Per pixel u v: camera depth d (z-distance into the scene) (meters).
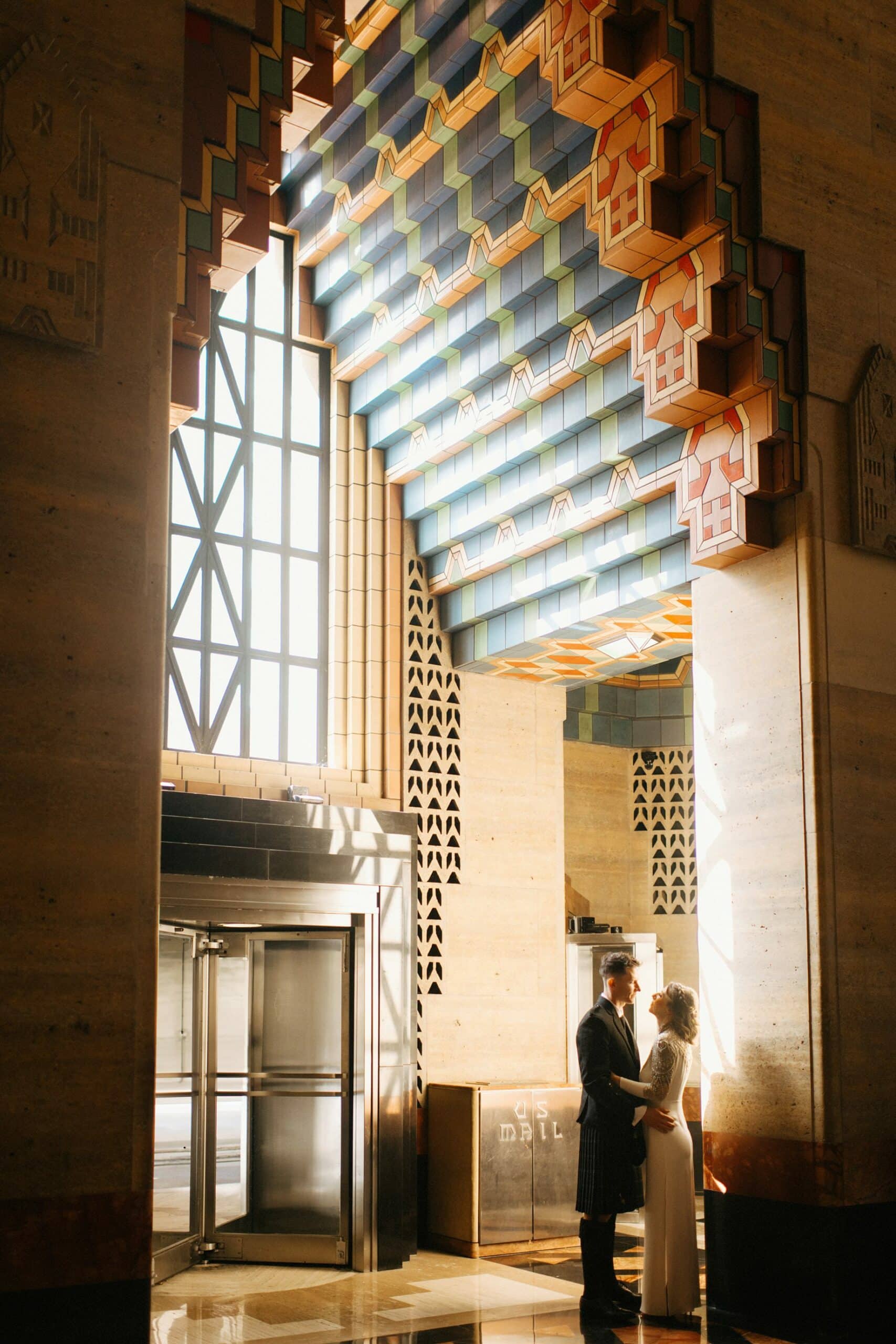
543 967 9.84
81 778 4.72
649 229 6.58
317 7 5.96
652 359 6.98
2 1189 4.34
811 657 6.56
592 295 7.46
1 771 4.57
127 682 4.87
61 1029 4.53
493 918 9.62
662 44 6.41
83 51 5.10
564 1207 8.86
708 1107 6.77
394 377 9.17
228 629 8.91
